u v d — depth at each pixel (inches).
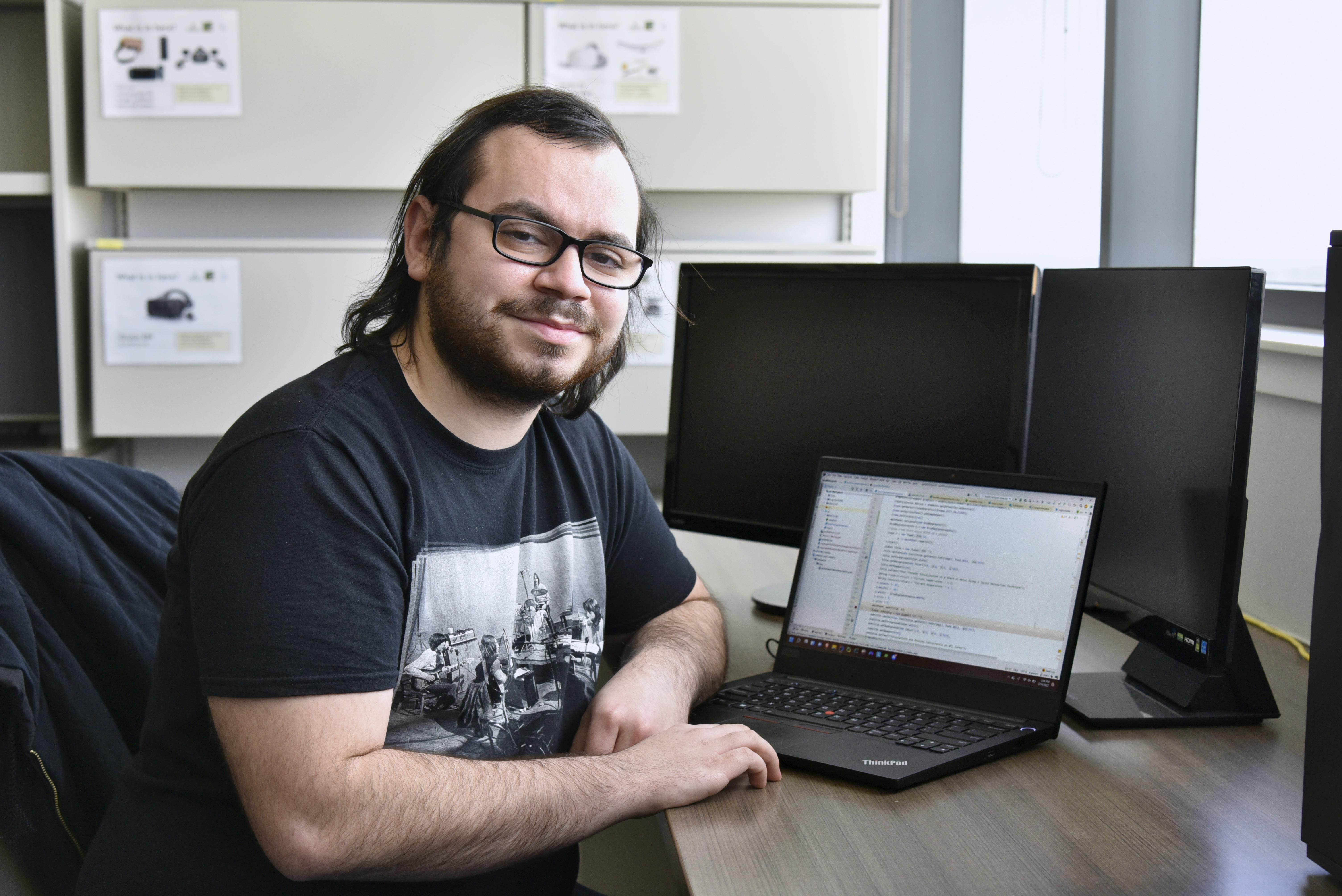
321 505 30.6
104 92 79.3
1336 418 26.1
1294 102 68.3
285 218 87.7
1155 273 39.8
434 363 35.7
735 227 91.0
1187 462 37.4
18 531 39.3
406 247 37.4
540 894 36.4
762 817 31.1
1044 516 38.5
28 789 35.0
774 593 55.2
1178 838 29.7
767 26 82.1
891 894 26.7
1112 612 41.9
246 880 32.0
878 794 32.5
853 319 49.5
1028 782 33.4
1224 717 38.1
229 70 79.7
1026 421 45.1
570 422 42.1
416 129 81.1
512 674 36.9
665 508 55.2
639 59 81.7
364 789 29.1
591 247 35.3
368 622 30.4
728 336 53.1
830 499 42.8
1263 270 34.9
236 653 28.9
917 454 47.9
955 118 94.5
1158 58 82.4
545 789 31.1
